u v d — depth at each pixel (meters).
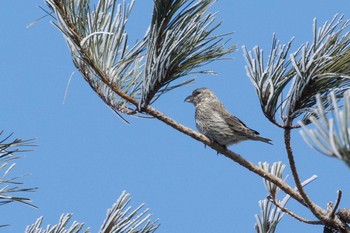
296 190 7.64
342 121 3.45
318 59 6.36
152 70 7.20
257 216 7.43
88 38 7.30
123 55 7.71
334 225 7.16
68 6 7.33
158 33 7.16
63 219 6.61
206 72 7.38
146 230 6.64
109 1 7.57
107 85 7.66
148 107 7.57
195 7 7.16
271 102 6.74
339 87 6.66
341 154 3.42
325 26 6.58
